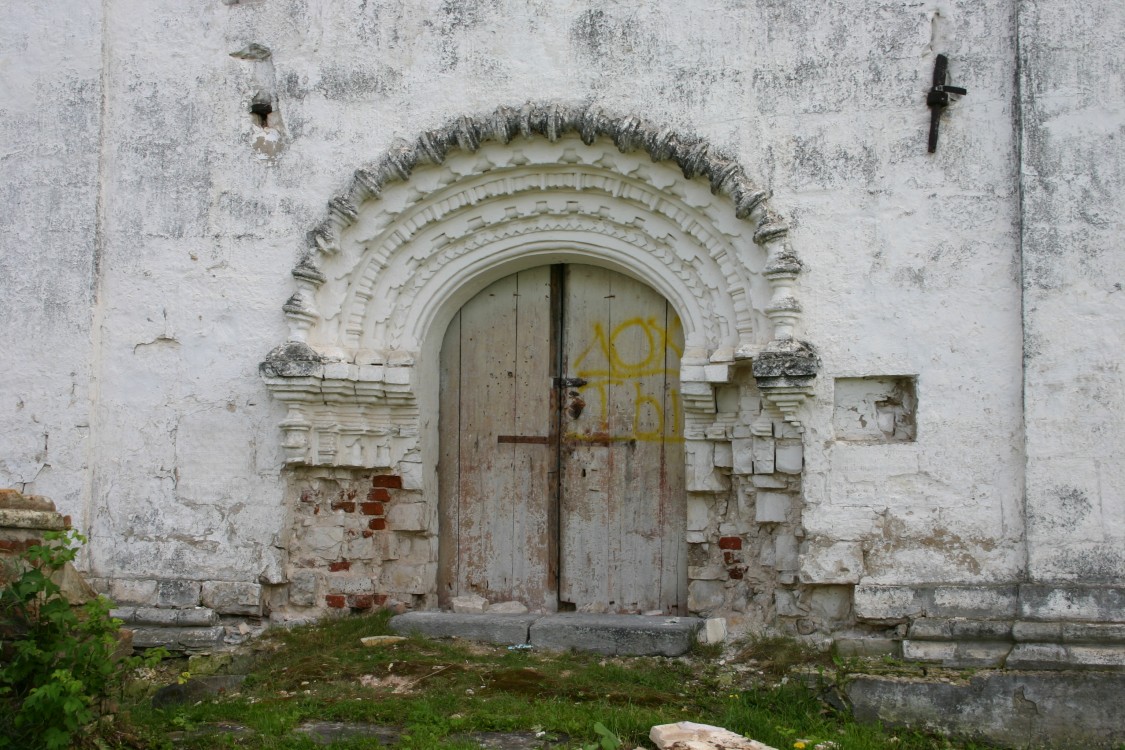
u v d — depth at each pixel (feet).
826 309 22.57
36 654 15.72
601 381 25.61
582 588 25.39
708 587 24.03
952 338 22.00
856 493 22.21
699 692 20.86
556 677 21.15
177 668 23.20
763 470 22.91
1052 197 21.47
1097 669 20.01
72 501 24.68
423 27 24.58
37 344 25.09
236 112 25.12
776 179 22.95
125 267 25.21
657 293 25.31
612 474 25.45
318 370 23.66
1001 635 20.79
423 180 24.20
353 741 17.84
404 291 24.93
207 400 24.75
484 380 25.98
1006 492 21.56
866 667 20.85
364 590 24.76
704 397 23.54
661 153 22.95
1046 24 21.75
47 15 25.67
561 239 24.64
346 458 24.71
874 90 22.66
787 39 23.08
